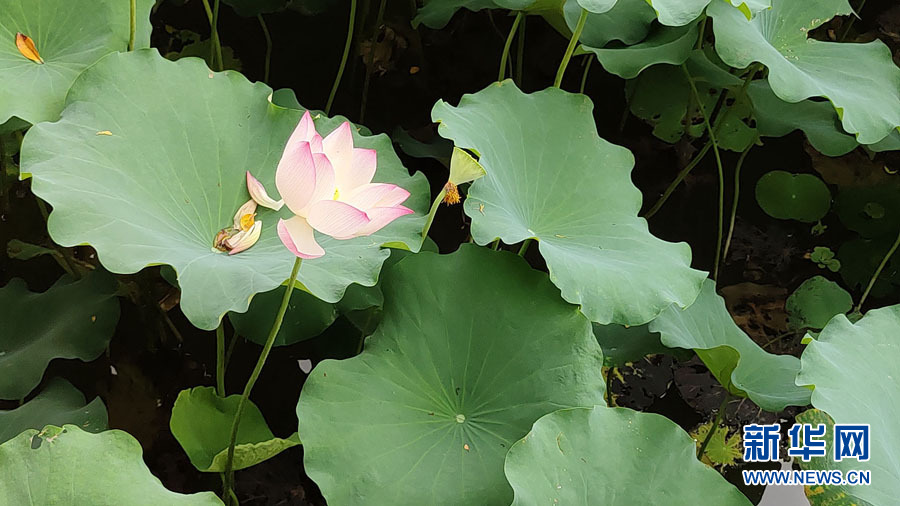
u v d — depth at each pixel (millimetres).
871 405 2578
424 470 2471
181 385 2963
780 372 2820
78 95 2492
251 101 2598
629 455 2475
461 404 2553
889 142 3109
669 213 3436
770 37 2996
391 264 2748
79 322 2717
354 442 2477
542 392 2553
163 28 3375
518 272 2623
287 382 2971
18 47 2578
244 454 2545
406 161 3322
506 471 2412
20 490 2297
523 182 2699
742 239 3422
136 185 2465
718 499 2471
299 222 2350
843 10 3025
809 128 3131
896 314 2697
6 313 2730
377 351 2557
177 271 2377
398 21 3467
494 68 3504
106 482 2322
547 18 3098
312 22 3426
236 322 2695
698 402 3129
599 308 2564
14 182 3088
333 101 3395
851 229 3398
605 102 3488
